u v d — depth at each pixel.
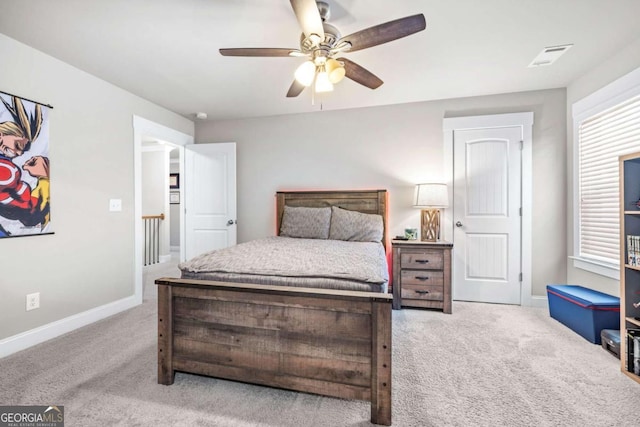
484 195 3.25
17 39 2.12
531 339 2.33
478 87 3.01
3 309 2.09
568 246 3.02
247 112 3.79
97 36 2.09
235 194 3.93
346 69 2.05
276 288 1.58
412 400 1.59
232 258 2.03
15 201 2.15
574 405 1.55
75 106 2.57
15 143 2.14
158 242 5.83
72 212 2.56
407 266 3.05
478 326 2.60
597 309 2.24
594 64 2.54
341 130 3.69
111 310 2.92
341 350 1.49
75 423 1.42
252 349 1.62
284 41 2.15
